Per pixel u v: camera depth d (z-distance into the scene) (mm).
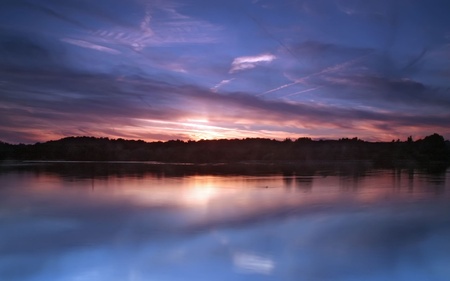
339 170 33750
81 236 10008
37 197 16250
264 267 7699
